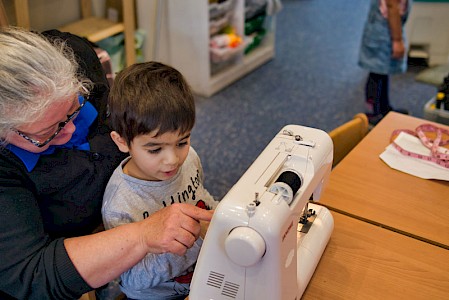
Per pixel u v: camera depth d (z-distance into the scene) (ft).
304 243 3.35
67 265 2.99
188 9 9.59
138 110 3.14
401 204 4.00
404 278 3.34
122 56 9.14
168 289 3.86
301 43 12.87
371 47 8.79
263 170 2.88
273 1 11.33
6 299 3.29
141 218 3.54
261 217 2.51
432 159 4.42
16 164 3.30
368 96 9.39
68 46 4.11
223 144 8.98
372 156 4.57
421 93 10.36
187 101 3.26
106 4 9.11
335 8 14.83
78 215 3.66
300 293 3.11
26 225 3.13
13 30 3.19
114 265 3.05
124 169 3.63
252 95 10.58
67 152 3.63
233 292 2.75
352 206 3.98
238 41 10.64
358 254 3.53
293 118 9.72
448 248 3.59
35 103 2.94
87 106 3.93
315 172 3.00
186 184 3.90
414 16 10.83
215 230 2.63
